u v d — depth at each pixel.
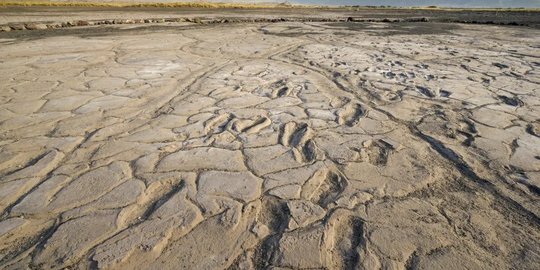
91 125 3.29
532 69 5.94
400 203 2.13
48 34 9.88
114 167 2.51
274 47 8.12
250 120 3.45
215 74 5.34
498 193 2.24
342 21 17.31
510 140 3.01
